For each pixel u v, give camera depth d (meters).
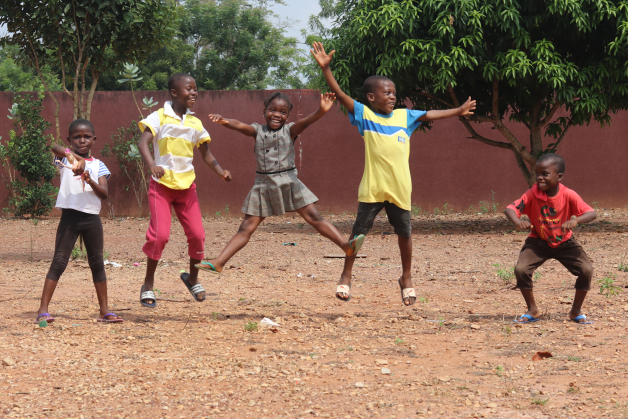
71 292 6.71
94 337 4.69
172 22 10.73
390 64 11.15
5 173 17.20
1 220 15.94
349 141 16.77
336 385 3.52
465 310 5.74
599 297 6.05
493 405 3.15
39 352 4.24
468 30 11.06
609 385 3.44
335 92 5.33
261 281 7.59
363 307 6.00
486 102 13.14
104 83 30.97
